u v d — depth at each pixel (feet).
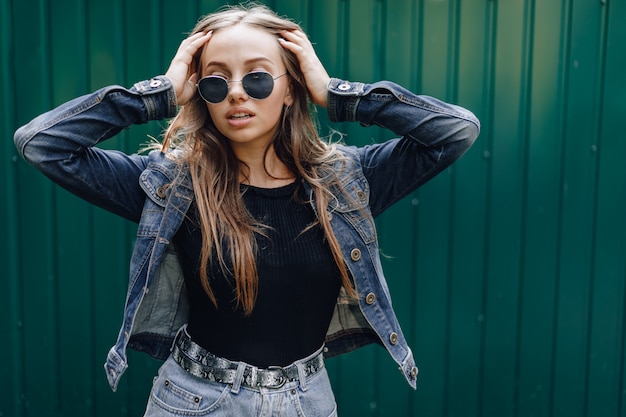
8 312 9.14
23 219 9.04
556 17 9.06
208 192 5.38
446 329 9.33
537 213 9.30
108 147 9.02
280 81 5.44
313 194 5.59
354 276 5.65
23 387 9.25
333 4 8.87
